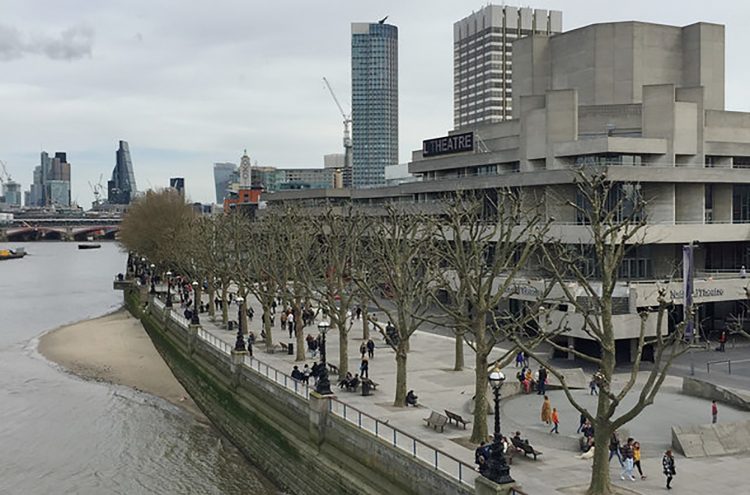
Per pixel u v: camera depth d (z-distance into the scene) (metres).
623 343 63.25
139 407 64.06
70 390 69.38
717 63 97.69
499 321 76.56
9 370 77.94
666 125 79.88
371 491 36.47
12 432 55.66
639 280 71.19
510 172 92.44
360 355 63.84
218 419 59.25
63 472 47.09
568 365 60.47
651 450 36.84
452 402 46.38
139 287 123.56
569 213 78.75
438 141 109.19
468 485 30.06
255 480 46.59
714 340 71.25
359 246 82.94
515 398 48.47
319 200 158.50
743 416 43.16
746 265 83.75
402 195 123.44
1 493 43.38
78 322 115.94
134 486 44.78
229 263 99.81
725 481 32.16
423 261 69.31
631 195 68.50
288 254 71.94
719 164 87.81
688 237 74.75
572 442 37.78
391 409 44.38
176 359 78.50
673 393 49.69
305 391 47.53
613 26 95.12
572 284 66.62
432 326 80.38
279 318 89.25
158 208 142.00
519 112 96.69
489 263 85.56
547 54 104.00
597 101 95.94
